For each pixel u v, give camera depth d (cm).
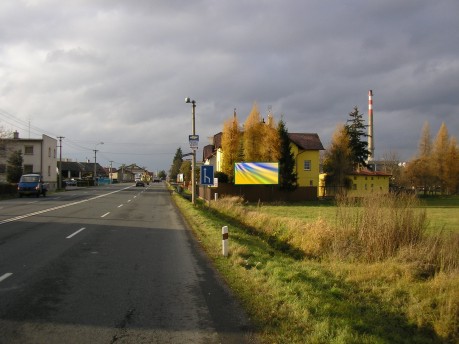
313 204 4022
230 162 4719
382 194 1183
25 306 630
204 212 2378
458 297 641
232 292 729
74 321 568
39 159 6556
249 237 1504
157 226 1745
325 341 502
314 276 833
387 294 729
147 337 517
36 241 1265
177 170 12331
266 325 564
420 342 543
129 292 720
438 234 1082
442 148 6956
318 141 5400
